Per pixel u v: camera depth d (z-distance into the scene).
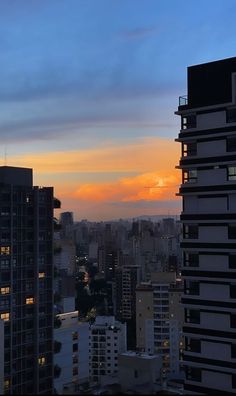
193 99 91.25
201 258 89.12
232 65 87.69
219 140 88.31
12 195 136.62
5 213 135.00
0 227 133.62
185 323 90.38
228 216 86.69
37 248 141.12
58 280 172.75
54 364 146.75
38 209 142.12
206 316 88.25
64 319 161.38
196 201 90.56
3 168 140.00
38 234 141.62
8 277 134.75
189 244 90.44
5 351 133.00
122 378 71.94
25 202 139.75
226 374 85.75
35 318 140.25
